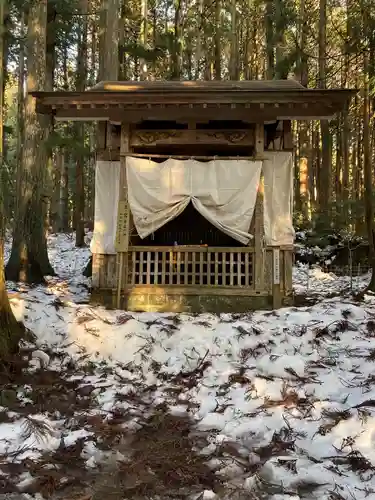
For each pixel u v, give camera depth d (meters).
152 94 7.71
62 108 7.98
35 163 10.40
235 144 8.48
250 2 22.20
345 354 5.88
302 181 20.28
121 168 8.47
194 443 4.04
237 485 3.38
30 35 10.25
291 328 6.66
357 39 10.68
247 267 8.30
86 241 20.94
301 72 16.16
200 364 5.82
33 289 9.20
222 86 8.80
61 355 5.93
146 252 8.52
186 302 8.27
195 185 8.36
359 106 20.06
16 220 10.35
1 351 5.43
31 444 3.85
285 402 4.70
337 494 3.22
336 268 13.98
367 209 9.44
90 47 23.61
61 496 3.20
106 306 8.37
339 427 4.13
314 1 20.84
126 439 4.09
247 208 8.30
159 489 3.31
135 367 5.83
